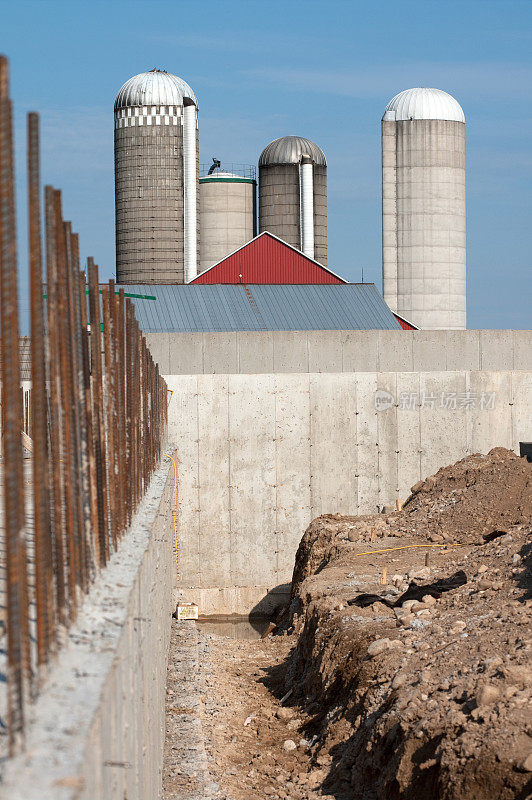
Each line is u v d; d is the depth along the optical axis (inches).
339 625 928.3
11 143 278.5
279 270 3070.9
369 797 637.9
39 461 312.5
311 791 711.1
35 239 316.2
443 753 559.2
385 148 3865.7
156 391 1176.2
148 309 2258.9
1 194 278.2
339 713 794.2
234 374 1755.7
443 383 1813.5
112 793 305.3
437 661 709.3
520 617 722.2
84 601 398.9
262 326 2246.6
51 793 215.0
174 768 776.9
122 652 355.3
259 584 1749.5
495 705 571.5
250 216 4357.8
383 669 762.8
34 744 244.2
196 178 3897.6
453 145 3858.3
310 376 1769.2
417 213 3843.5
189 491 1737.2
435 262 3848.4
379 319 2365.9
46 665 302.4
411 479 1806.1
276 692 1031.6
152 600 601.9
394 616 908.6
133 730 402.3
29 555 540.1
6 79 274.1
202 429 1742.1
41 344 318.7
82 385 444.8
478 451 1824.6
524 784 506.3
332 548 1354.6
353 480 1786.4
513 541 1013.8
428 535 1299.2
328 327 2283.5
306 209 4190.5
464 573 970.7
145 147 3816.4
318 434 1772.9
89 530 445.7
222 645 1309.1
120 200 3882.9
